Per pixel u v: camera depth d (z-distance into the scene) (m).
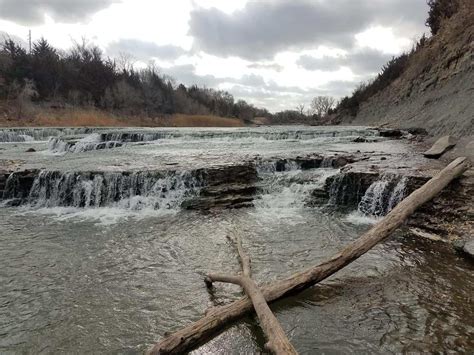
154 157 14.85
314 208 10.26
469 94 18.14
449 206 8.10
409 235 7.73
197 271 6.37
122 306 5.27
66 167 12.41
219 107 85.25
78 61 62.62
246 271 5.80
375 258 6.62
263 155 14.32
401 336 4.44
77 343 4.46
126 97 57.19
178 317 4.99
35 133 26.16
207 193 10.74
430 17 32.94
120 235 8.22
